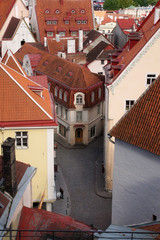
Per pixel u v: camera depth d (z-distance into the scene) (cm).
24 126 3597
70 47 8488
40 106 3691
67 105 6153
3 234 2098
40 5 10575
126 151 3112
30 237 2373
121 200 3288
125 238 2466
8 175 2380
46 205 3925
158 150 2803
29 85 4009
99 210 4466
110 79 4791
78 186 5009
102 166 5312
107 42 8906
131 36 4909
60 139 6575
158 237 2444
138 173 3064
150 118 2958
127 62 4419
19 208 2520
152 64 4234
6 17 10319
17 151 3703
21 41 9944
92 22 10838
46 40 9038
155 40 4122
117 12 19188
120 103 4409
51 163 3775
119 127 3138
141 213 3139
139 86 4334
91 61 8162
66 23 10662
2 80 3691
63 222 2538
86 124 6256
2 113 3612
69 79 6312
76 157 5906
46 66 7275
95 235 2536
